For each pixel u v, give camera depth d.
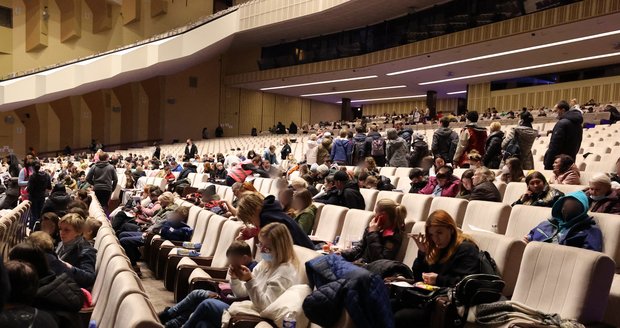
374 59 22.47
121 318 2.34
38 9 23.59
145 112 26.78
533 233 4.00
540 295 3.19
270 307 3.07
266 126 31.58
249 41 26.47
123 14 25.11
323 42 25.30
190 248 5.71
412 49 20.61
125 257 3.46
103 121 25.59
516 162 5.98
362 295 2.76
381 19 22.33
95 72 20.67
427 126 18.83
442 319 3.07
